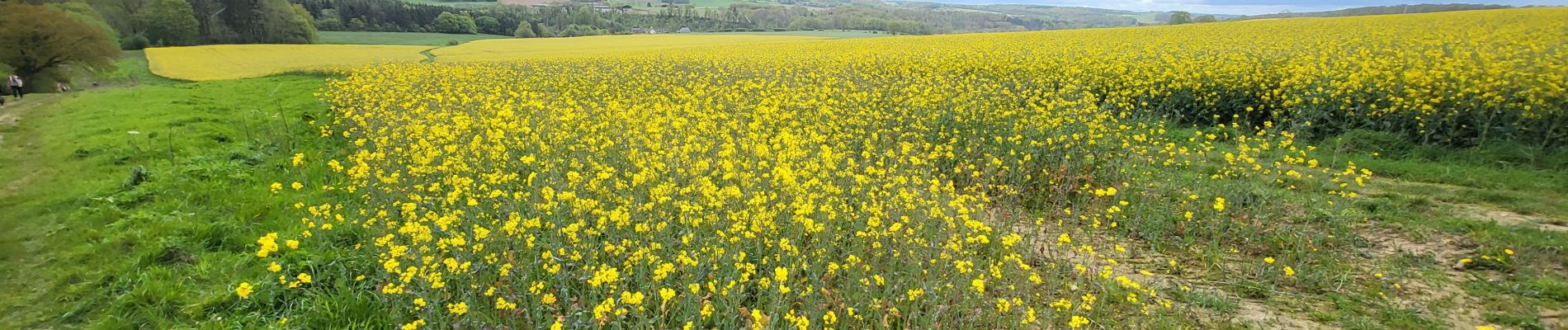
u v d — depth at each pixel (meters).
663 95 12.89
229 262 5.36
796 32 76.00
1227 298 4.81
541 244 5.00
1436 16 29.38
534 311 4.20
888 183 6.34
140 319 4.55
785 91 11.70
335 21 64.75
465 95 11.59
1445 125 8.67
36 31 32.31
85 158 9.60
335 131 10.91
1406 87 8.91
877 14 95.75
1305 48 15.87
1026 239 5.69
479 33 70.62
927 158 7.94
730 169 6.34
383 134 8.73
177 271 5.21
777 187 5.95
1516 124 7.96
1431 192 6.83
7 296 4.97
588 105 11.18
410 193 6.30
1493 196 6.53
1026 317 4.11
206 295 4.81
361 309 4.53
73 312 4.70
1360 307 4.58
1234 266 5.42
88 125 12.35
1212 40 21.06
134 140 10.35
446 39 60.94
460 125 8.23
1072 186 7.36
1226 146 9.48
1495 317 4.30
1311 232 5.89
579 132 8.55
